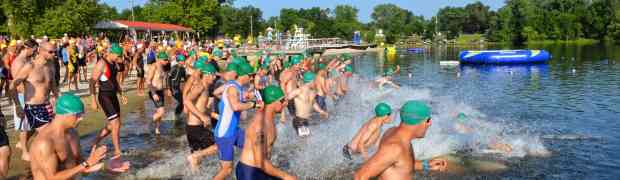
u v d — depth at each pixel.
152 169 7.61
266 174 5.45
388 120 6.45
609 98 16.23
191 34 65.12
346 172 7.67
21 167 7.45
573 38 96.62
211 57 12.79
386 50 68.69
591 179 7.45
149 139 9.81
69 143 4.54
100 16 44.53
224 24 101.25
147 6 72.25
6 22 38.03
